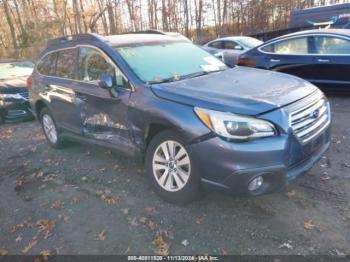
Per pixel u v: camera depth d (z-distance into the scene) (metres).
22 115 7.97
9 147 6.28
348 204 3.36
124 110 3.85
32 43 21.36
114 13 26.91
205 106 3.12
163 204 3.63
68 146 5.73
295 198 3.52
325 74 7.23
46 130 5.90
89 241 3.19
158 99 3.49
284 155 2.95
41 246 3.21
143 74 3.90
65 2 23.11
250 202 3.51
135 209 3.61
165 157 3.56
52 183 4.48
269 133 2.93
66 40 5.16
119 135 4.07
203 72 4.23
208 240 3.02
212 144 3.02
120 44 4.30
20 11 23.38
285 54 7.76
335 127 5.60
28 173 4.92
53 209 3.82
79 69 4.69
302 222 3.14
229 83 3.61
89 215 3.61
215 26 32.69
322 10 13.01
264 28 31.64
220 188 3.09
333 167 4.15
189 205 3.55
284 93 3.28
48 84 5.31
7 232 3.50
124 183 4.21
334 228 3.03
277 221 3.19
